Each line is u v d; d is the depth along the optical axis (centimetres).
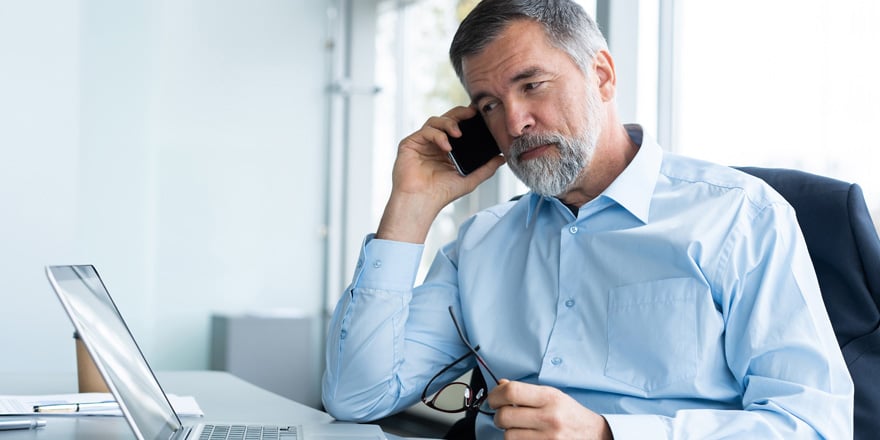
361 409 146
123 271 474
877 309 129
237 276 507
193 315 496
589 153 141
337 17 532
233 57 508
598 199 144
